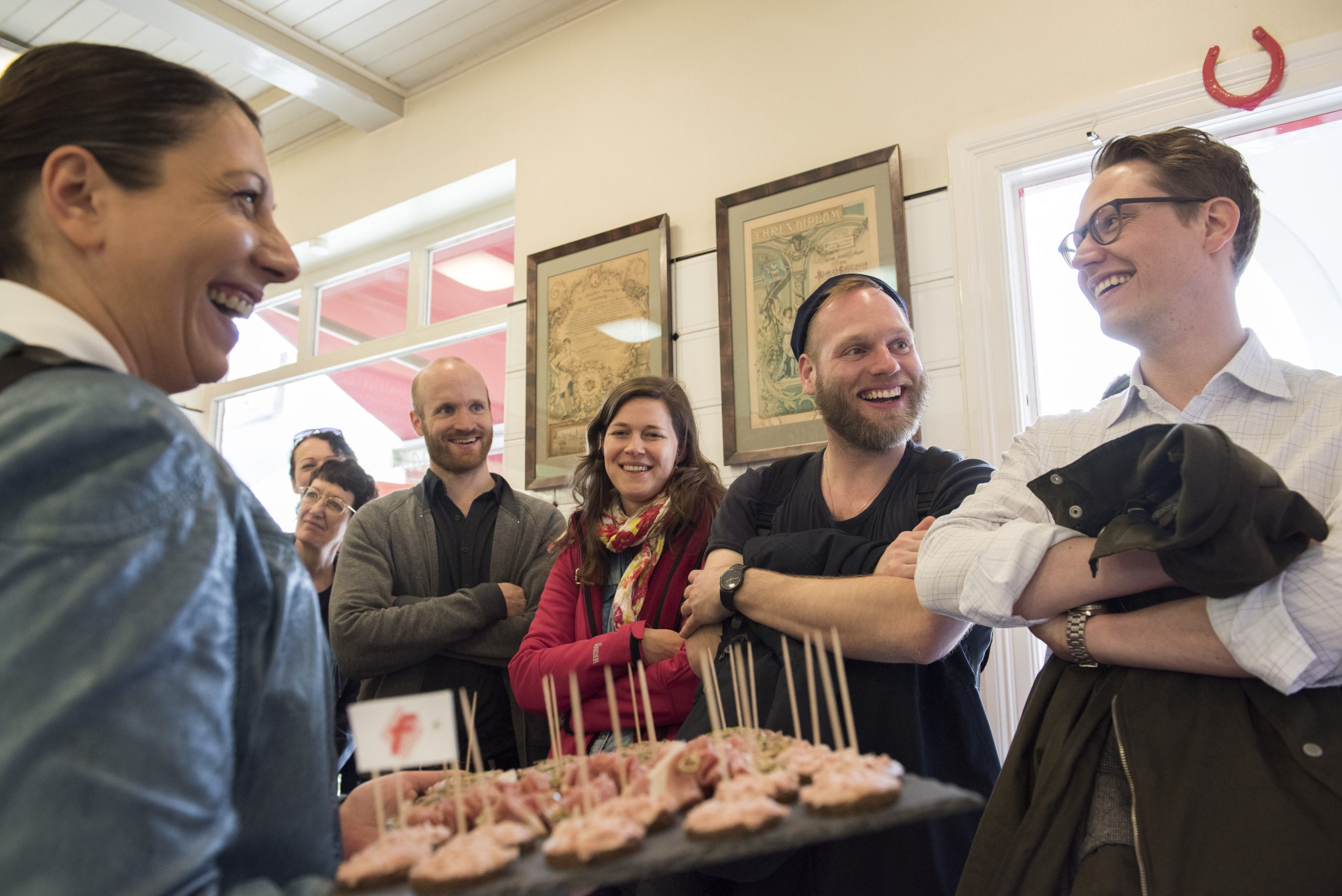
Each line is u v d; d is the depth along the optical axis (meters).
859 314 1.47
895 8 2.72
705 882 1.27
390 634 2.00
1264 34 2.12
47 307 0.69
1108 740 0.97
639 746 0.95
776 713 1.23
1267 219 2.31
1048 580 1.03
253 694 0.67
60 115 0.73
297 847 0.68
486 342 3.77
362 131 4.07
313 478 2.44
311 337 4.40
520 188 3.49
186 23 3.27
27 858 0.48
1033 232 2.51
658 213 3.10
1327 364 2.22
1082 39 2.40
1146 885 0.84
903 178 2.61
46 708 0.50
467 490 2.36
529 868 0.63
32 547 0.54
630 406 1.91
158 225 0.75
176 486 0.61
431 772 0.98
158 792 0.52
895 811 0.63
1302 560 0.87
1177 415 1.09
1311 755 0.82
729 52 3.04
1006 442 2.32
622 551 1.84
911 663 1.24
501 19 3.49
